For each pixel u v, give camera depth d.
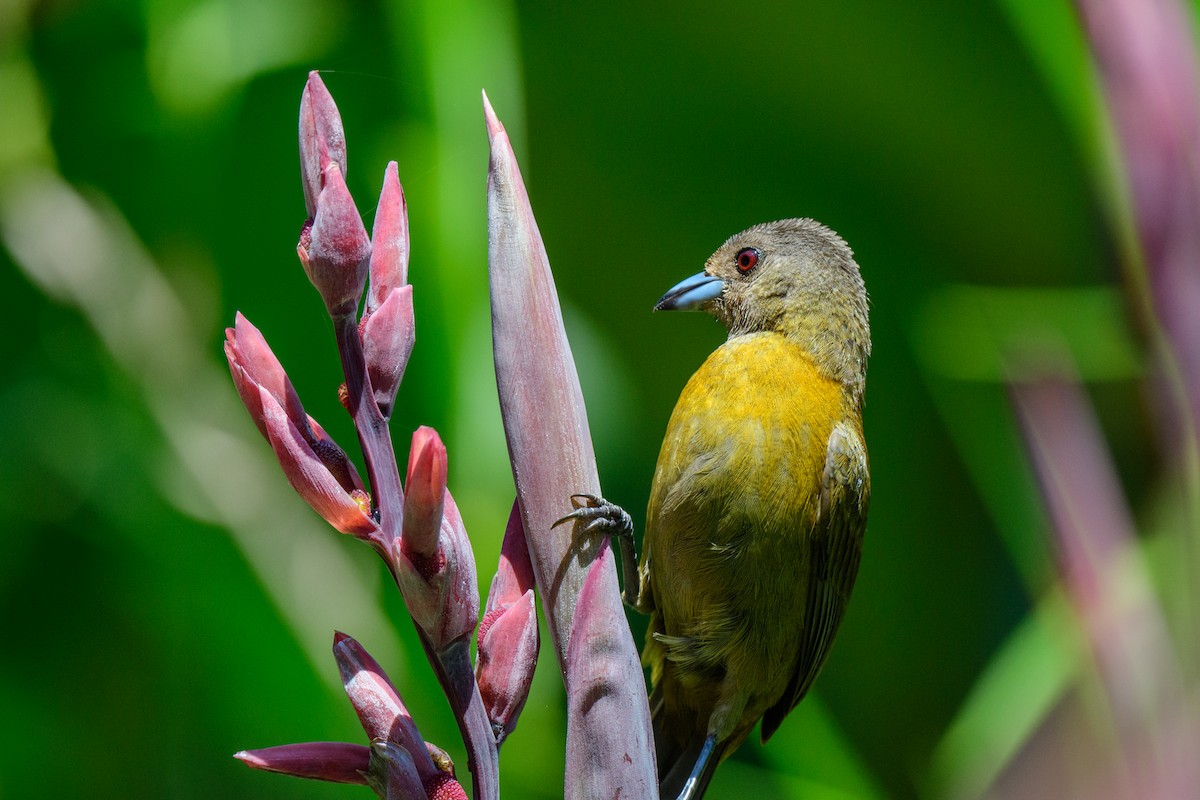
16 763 3.26
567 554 3.07
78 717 3.26
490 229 3.08
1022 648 3.21
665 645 3.17
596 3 3.29
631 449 3.31
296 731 3.25
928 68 3.29
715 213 3.32
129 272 3.25
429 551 2.84
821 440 3.17
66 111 3.26
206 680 3.25
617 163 3.31
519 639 3.06
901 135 3.31
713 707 3.18
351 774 2.86
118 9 3.25
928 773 3.31
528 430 3.07
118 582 3.26
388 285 3.07
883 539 3.34
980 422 3.28
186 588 3.25
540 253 3.08
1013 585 3.33
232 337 2.95
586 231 3.32
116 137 3.26
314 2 3.25
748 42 3.29
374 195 3.22
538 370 3.07
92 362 3.25
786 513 3.16
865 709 3.33
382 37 3.24
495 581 3.07
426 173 3.22
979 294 3.28
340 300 2.92
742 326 3.19
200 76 3.25
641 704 3.07
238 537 3.24
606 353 3.29
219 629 3.25
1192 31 3.18
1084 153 3.20
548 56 3.30
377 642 3.24
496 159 3.08
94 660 3.26
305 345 3.26
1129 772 3.18
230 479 3.25
